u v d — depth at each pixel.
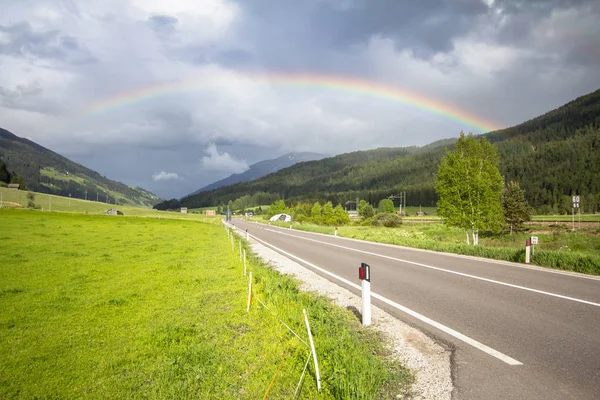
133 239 30.20
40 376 5.28
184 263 16.86
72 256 19.19
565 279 11.16
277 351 5.72
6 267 15.52
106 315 8.48
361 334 6.49
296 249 22.55
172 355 5.79
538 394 4.18
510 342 5.81
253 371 5.11
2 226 37.25
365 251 20.66
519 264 14.70
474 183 30.30
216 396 4.43
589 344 5.65
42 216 55.28
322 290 10.44
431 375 4.78
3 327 7.61
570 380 4.49
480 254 17.69
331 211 91.81
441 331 6.47
